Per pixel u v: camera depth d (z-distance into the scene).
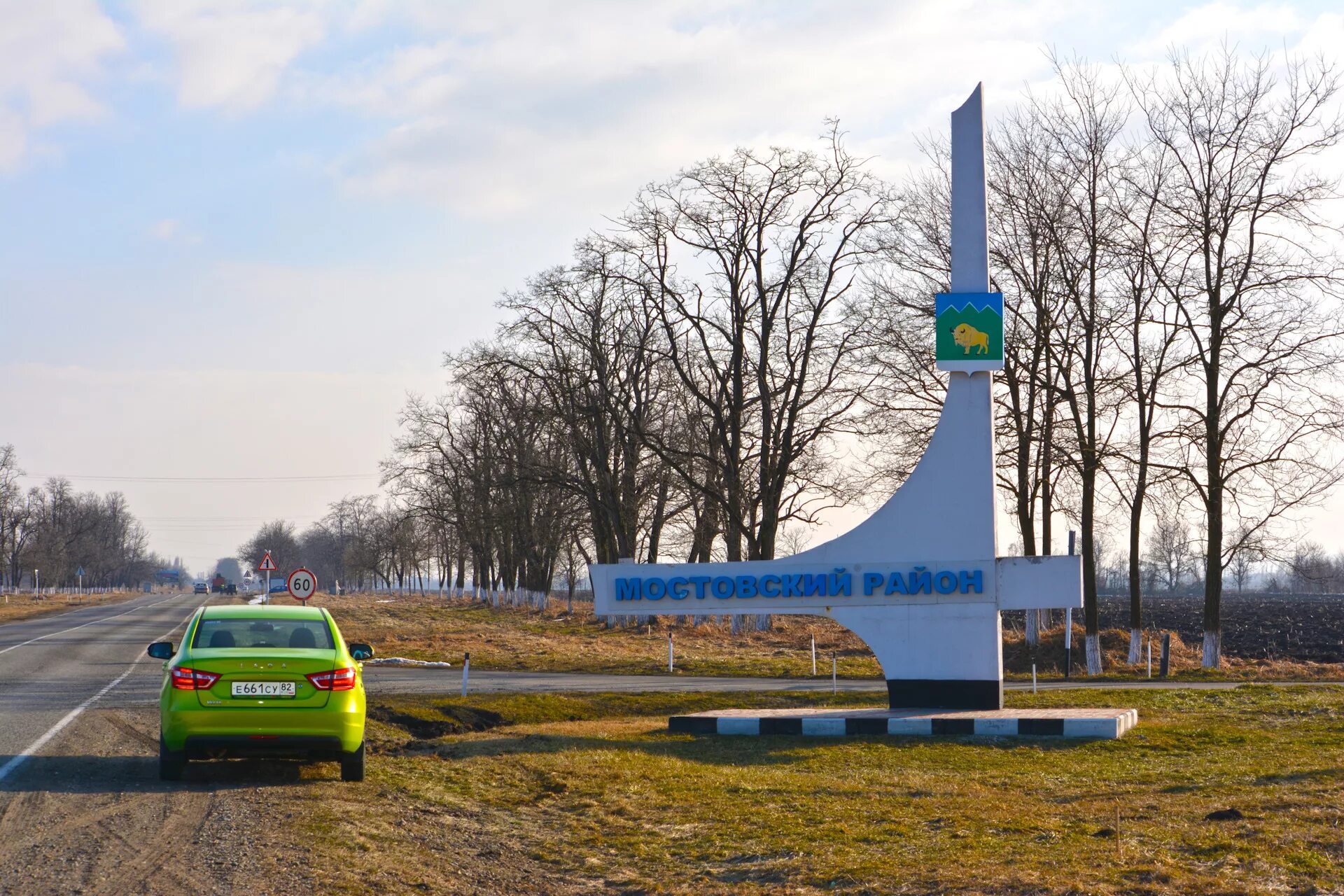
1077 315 33.09
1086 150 33.25
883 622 20.11
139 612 70.81
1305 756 14.68
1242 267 32.31
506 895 8.09
